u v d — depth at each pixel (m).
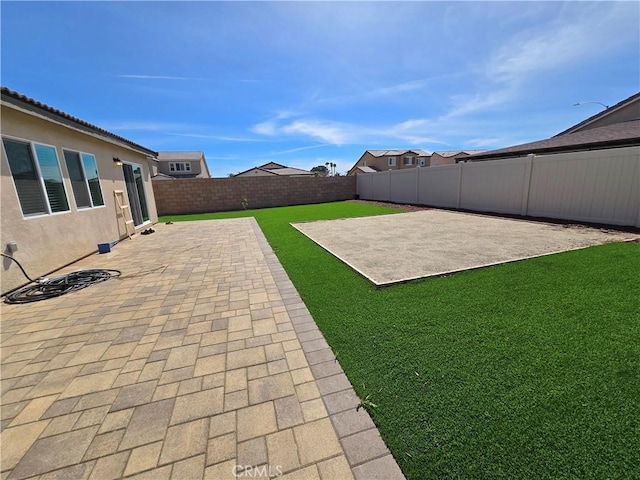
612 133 10.08
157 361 2.25
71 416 1.72
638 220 6.45
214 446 1.49
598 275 3.62
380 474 1.30
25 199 4.30
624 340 2.23
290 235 7.43
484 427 1.50
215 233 8.15
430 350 2.23
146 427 1.62
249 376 2.04
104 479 1.33
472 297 3.16
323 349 2.33
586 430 1.44
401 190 14.91
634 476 1.21
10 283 3.87
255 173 39.88
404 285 3.63
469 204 11.09
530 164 8.71
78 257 5.50
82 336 2.66
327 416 1.65
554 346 2.20
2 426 1.66
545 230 6.84
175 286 3.92
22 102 3.96
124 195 7.99
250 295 3.53
